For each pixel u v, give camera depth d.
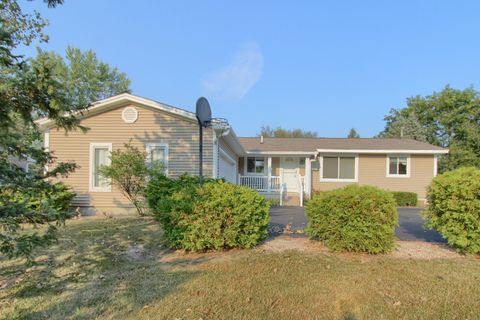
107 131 10.34
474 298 3.35
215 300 3.30
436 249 5.57
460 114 28.14
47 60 3.22
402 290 3.55
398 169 16.27
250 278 3.91
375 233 5.06
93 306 3.20
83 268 4.48
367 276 3.99
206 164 10.02
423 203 15.80
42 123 9.94
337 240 5.20
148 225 7.73
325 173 16.69
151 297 3.39
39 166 4.06
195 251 5.27
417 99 31.48
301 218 9.77
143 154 9.44
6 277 4.13
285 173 16.89
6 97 3.07
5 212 3.01
